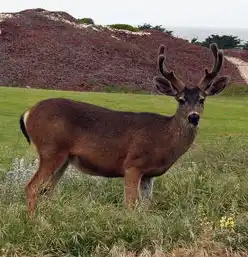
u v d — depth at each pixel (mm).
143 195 8273
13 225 7023
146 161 7926
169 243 7090
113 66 31031
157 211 8055
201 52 36219
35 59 30469
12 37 32406
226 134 14641
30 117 7941
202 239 7250
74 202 7750
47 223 7102
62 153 7887
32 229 7004
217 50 7961
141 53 33656
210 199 8500
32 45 31828
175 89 7918
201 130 15258
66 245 6938
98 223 7195
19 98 20062
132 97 22312
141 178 8133
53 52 31438
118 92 27516
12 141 13070
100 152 7930
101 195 8664
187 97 7812
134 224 7191
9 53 30766
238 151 11078
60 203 7602
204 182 8992
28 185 7867
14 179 8867
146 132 7918
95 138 7906
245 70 34844
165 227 7332
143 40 36344
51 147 7844
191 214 7777
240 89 27125
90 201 8141
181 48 36250
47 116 7836
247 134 14242
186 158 10648
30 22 34656
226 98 25188
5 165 10273
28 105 18672
